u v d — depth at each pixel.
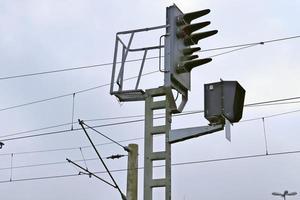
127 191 17.72
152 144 15.86
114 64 17.05
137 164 18.09
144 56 16.83
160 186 15.39
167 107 15.96
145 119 16.12
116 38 17.22
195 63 15.93
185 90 16.88
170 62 15.98
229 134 14.12
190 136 15.31
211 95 14.36
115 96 16.89
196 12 15.98
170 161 15.51
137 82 16.58
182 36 16.05
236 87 14.14
